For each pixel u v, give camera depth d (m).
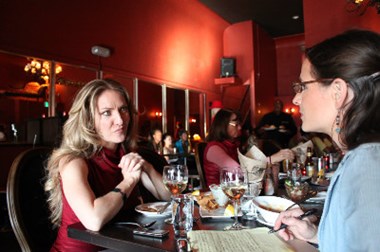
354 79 0.65
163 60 7.11
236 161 2.42
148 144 6.02
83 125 1.34
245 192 1.26
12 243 3.05
